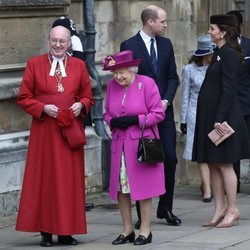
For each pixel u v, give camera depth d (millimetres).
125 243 36312
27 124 43188
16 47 42625
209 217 42125
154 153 35344
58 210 35938
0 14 41625
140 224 37375
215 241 36156
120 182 36031
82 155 36688
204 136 38969
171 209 40281
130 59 35906
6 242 37625
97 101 47344
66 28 37906
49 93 36344
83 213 36438
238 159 38688
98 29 49125
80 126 36688
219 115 38312
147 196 35750
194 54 47312
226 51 38469
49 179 36250
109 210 44344
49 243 36562
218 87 38719
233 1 56594
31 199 36406
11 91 41719
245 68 47656
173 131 40094
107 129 48500
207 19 55219
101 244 36469
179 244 35750
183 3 53781
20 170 41969
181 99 48531
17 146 42031
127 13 49875
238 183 49062
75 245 36500
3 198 41062
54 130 36250
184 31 54000
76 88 36656
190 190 50688
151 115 35875
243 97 47719
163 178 36281
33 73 36562
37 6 43031
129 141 35875
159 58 40031
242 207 44438
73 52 41281
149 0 50969
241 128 38844
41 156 36375
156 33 40000
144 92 36094
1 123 41844
